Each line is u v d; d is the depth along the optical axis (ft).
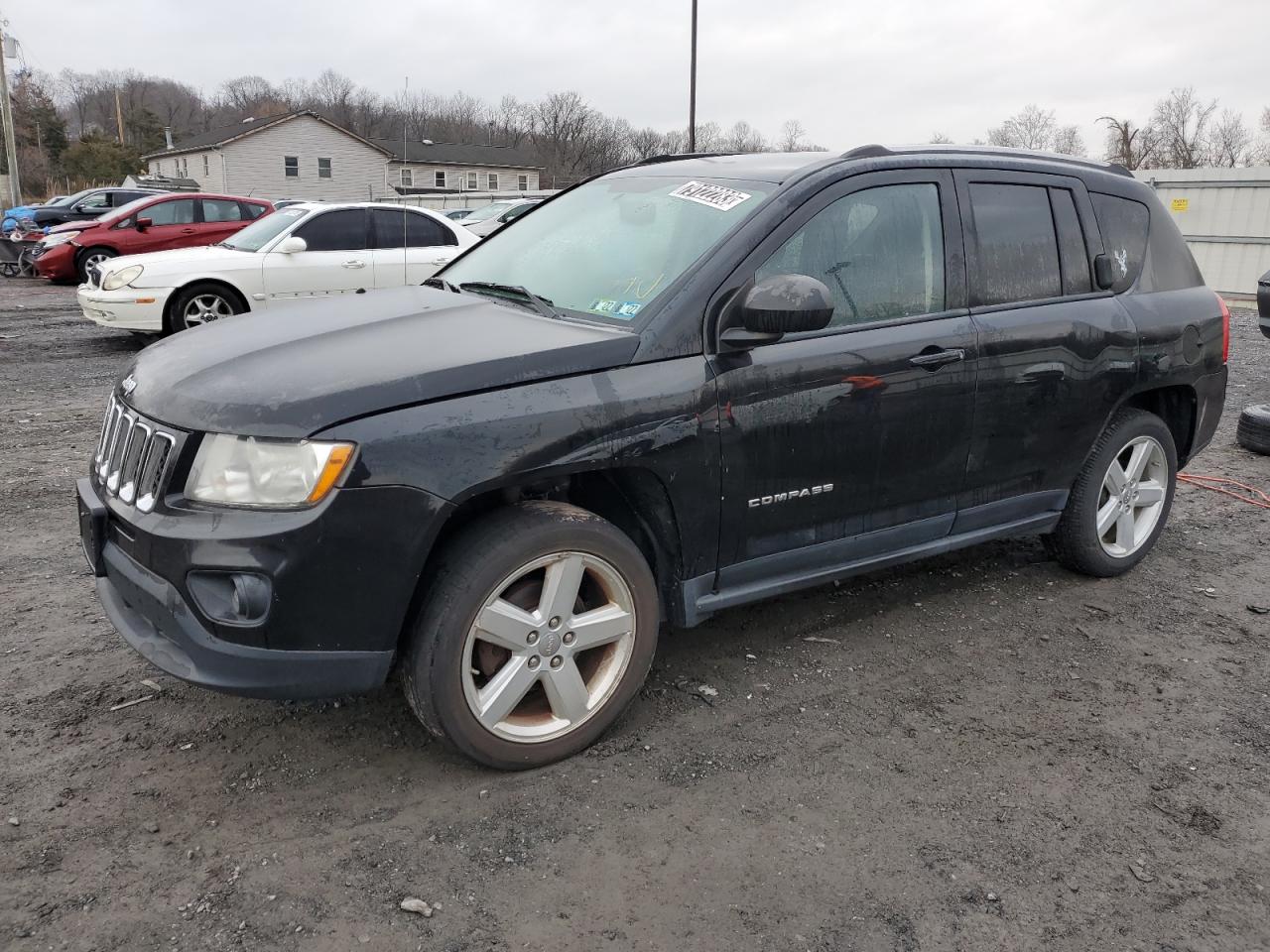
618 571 9.83
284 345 9.73
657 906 7.95
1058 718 11.07
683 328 9.93
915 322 11.62
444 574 8.98
